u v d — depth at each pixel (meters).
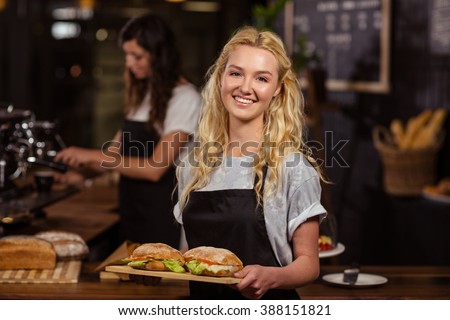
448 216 4.53
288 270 2.11
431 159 5.09
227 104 2.24
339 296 2.60
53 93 8.44
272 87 2.22
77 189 3.91
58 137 3.82
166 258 2.24
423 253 4.81
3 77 8.34
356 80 6.07
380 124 5.84
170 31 3.76
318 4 6.57
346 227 6.21
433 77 5.20
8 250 2.83
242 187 2.24
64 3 8.30
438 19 5.10
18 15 8.27
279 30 7.33
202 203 2.29
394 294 2.64
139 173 3.72
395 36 5.64
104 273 2.77
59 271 2.83
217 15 8.28
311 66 6.58
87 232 3.53
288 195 2.20
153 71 3.70
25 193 3.70
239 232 2.23
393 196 5.24
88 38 8.38
